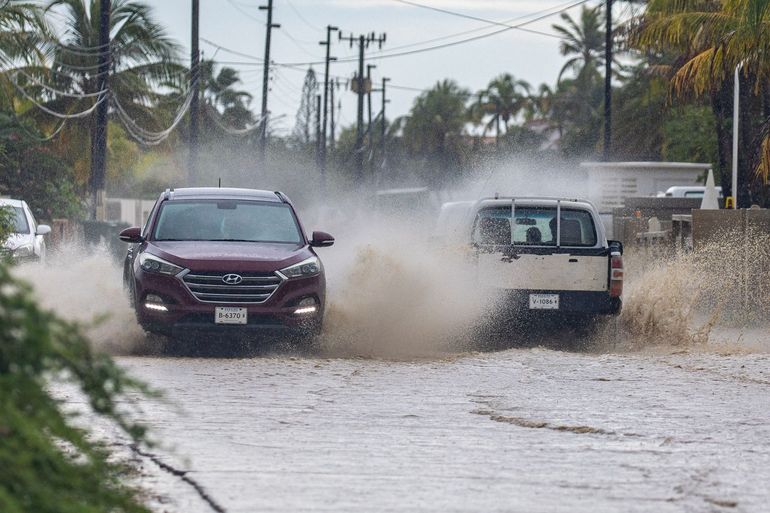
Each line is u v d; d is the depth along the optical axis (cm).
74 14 12450
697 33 7075
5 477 923
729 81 8481
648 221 7100
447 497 1716
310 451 2075
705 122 12950
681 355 3809
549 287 4178
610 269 4162
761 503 1700
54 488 984
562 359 3653
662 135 15450
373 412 2552
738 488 1798
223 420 2395
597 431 2322
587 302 4169
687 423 2422
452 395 2841
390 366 3453
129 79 12669
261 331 3766
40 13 8144
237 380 3062
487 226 4300
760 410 2608
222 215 4119
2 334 949
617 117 15912
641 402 2730
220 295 3744
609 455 2069
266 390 2875
